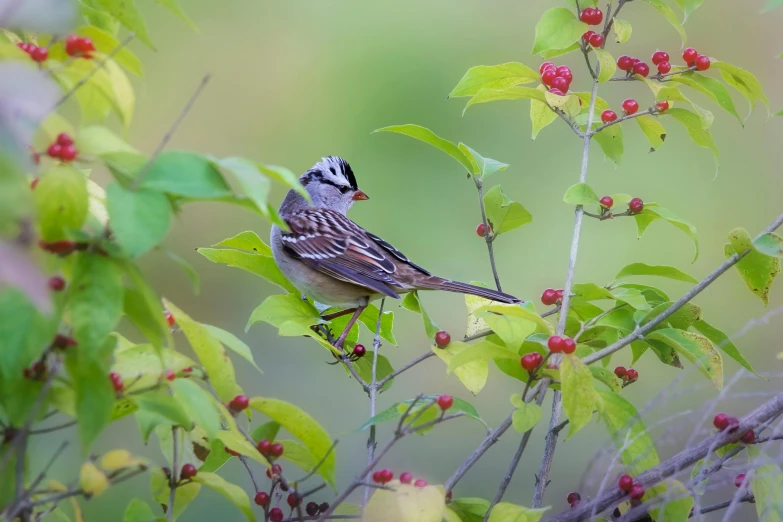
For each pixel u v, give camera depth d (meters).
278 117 16.05
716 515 8.55
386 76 15.95
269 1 16.58
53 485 4.71
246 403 5.02
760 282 6.43
